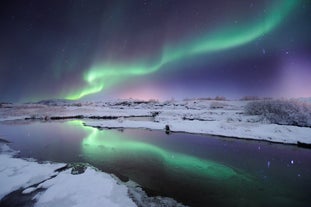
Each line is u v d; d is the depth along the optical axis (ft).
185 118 100.53
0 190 23.85
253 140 54.85
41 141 53.93
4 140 55.21
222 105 186.09
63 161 35.94
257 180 28.14
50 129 77.51
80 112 171.53
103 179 27.17
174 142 52.95
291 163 35.47
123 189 24.40
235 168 33.04
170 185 26.25
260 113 85.61
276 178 28.76
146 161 36.27
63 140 55.21
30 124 95.71
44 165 33.32
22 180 26.68
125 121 96.84
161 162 35.86
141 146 48.03
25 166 32.60
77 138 58.08
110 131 71.97
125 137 59.98
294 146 48.16
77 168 31.76
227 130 65.57
